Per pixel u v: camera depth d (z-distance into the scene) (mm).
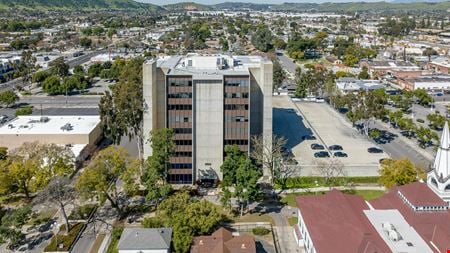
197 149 126562
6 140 150125
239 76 123250
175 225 87438
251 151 129125
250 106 131250
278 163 126000
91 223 104938
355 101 187250
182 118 124625
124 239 85312
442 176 94750
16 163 112438
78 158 138375
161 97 128625
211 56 143125
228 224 103125
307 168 129750
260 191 117062
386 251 74625
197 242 86188
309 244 86625
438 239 79500
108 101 132875
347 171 130125
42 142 149125
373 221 86312
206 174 127875
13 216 96562
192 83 121938
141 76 136375
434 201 89062
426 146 160125
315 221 87938
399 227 83875
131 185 107500
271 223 103875
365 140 159375
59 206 111500
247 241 86250
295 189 122125
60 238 96312
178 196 97000
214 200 116812
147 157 122000
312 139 159125
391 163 116125
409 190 93875
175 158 126500
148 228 89562
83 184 100375
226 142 127312
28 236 98812
